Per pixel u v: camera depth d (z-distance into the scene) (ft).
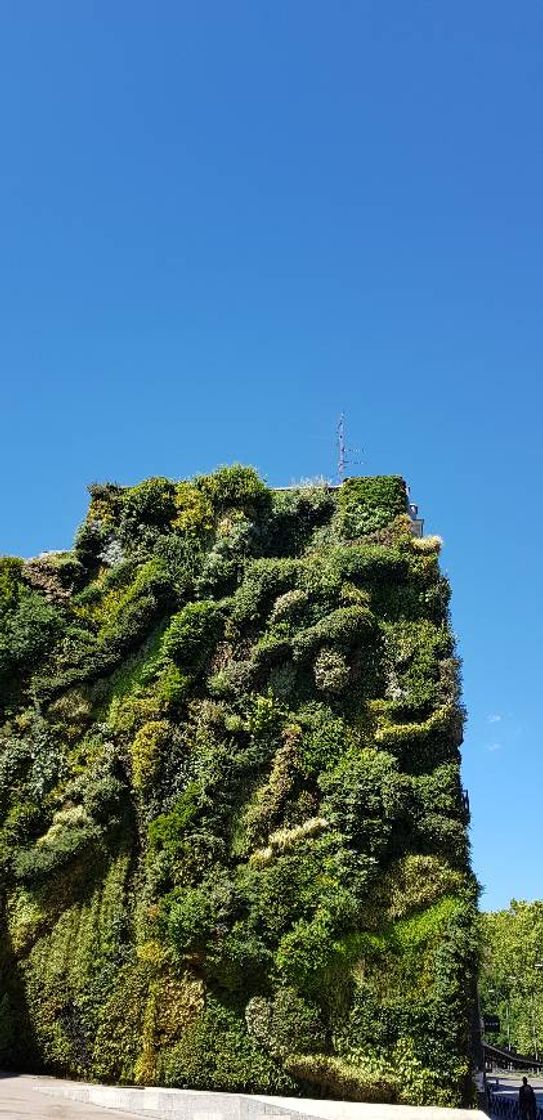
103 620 107.45
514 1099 147.33
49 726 100.42
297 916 84.53
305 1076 79.41
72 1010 85.81
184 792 91.97
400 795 88.84
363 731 94.53
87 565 113.39
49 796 96.78
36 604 108.58
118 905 89.04
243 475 113.80
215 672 99.55
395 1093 78.64
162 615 105.60
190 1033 81.41
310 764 92.53
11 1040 86.28
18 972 88.33
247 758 93.30
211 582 106.11
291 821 89.76
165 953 84.43
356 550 103.76
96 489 116.37
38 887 91.25
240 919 84.28
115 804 94.07
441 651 98.53
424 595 101.45
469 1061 80.94
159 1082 80.48
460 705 96.12
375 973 82.43
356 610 97.25
